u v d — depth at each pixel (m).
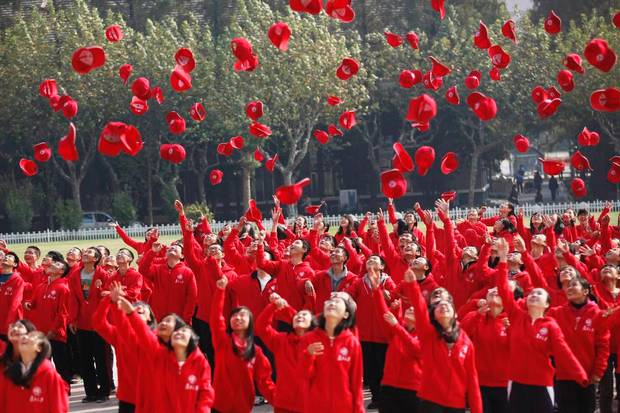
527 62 72.19
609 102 18.89
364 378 18.25
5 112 68.19
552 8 87.00
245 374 13.41
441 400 12.80
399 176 16.05
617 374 16.09
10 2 79.44
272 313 13.64
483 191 86.88
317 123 76.81
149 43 68.12
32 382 12.11
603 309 16.39
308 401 12.65
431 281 17.31
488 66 72.06
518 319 13.92
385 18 84.56
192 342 12.34
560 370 14.56
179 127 21.62
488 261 18.88
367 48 75.38
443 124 81.44
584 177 84.56
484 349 14.49
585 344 14.83
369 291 17.66
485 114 18.20
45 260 20.67
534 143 108.19
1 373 12.28
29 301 20.30
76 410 18.88
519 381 13.76
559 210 67.25
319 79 67.88
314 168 85.25
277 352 13.45
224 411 13.44
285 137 75.81
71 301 19.72
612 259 18.56
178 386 12.25
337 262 18.27
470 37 73.44
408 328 14.34
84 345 19.59
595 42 17.66
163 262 21.36
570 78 21.16
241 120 67.25
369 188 84.94
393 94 76.50
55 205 74.06
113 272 19.77
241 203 84.56
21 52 67.56
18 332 12.23
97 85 67.00
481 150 78.44
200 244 25.25
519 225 23.84
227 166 82.19
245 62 19.62
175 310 19.86
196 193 83.38
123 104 67.69
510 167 138.75
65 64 67.81
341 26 81.31
